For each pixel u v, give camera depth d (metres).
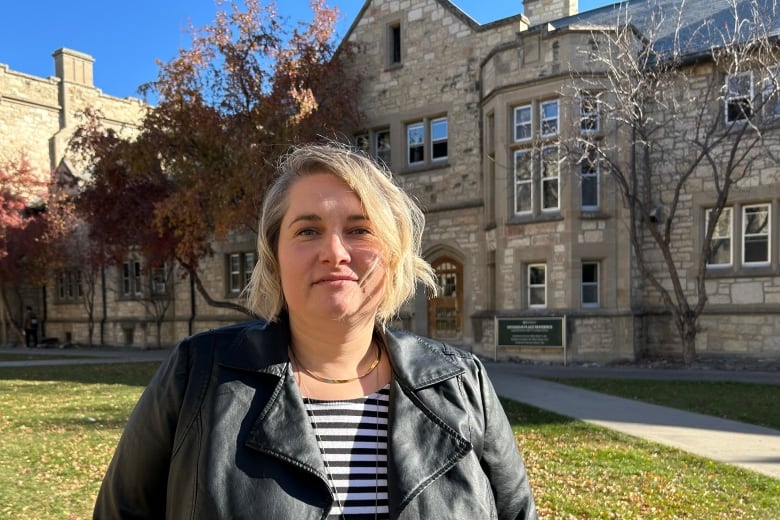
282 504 1.06
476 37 15.76
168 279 22.05
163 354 19.11
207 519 1.04
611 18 16.77
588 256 13.52
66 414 7.69
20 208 23.42
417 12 16.80
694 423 6.70
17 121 27.61
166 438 1.19
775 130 12.77
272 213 1.36
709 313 13.34
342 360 1.34
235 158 12.58
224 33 13.20
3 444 6.01
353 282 1.27
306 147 1.38
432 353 1.42
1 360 16.72
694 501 4.20
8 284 24.98
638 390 9.09
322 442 1.20
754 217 13.19
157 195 15.45
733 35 12.38
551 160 13.70
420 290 16.55
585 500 4.23
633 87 12.74
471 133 15.80
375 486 1.18
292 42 14.24
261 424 1.13
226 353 1.23
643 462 5.17
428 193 16.55
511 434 1.46
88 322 25.02
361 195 1.27
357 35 17.95
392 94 17.19
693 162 13.12
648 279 14.00
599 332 13.37
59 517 4.03
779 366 12.05
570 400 8.23
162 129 13.84
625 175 13.45
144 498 1.22
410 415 1.25
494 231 14.85
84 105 30.06
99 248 20.08
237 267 20.70
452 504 1.17
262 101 12.74
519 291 14.20
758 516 3.93
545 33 13.80
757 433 6.22
